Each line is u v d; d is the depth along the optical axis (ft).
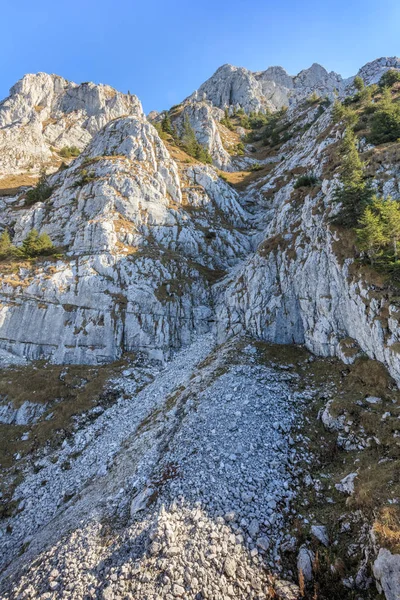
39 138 396.37
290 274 121.90
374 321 82.79
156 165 226.38
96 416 107.14
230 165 347.97
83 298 146.82
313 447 67.00
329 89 572.10
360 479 53.67
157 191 208.64
